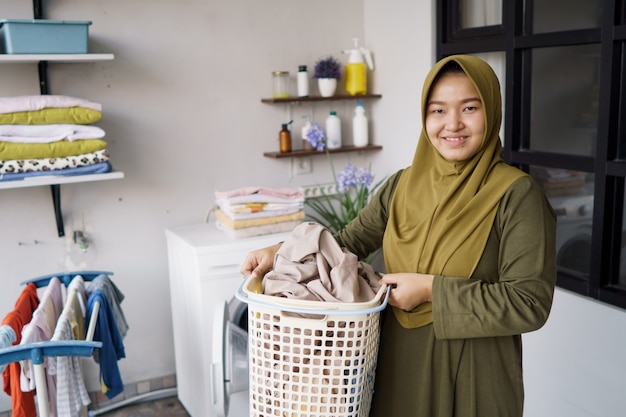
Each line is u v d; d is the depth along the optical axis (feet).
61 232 8.98
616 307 6.86
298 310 3.79
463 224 4.20
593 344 7.08
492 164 4.27
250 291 4.08
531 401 7.98
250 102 9.96
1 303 8.88
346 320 3.83
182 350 9.38
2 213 8.70
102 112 9.04
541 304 3.89
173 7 9.25
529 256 3.93
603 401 7.04
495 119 4.22
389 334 4.51
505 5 7.87
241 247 8.45
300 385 4.01
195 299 8.50
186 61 9.45
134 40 9.09
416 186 4.58
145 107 9.29
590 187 7.32
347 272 4.15
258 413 4.22
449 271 4.20
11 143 7.67
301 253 4.31
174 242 9.04
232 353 8.05
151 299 9.76
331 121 10.27
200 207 9.86
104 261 9.37
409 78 9.71
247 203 8.66
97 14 8.84
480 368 4.18
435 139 4.25
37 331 6.03
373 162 10.88
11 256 8.84
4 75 8.41
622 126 6.78
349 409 4.06
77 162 7.98
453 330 3.99
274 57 10.04
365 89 10.35
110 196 9.25
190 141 9.64
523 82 7.89
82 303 6.79
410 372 4.38
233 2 9.64
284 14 10.02
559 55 7.47
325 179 10.72
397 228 4.62
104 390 6.98
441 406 4.25
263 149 10.17
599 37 6.75
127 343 9.72
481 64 4.13
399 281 4.16
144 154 9.37
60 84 8.75
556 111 7.59
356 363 3.99
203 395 8.68
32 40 7.57
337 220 10.11
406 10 9.60
